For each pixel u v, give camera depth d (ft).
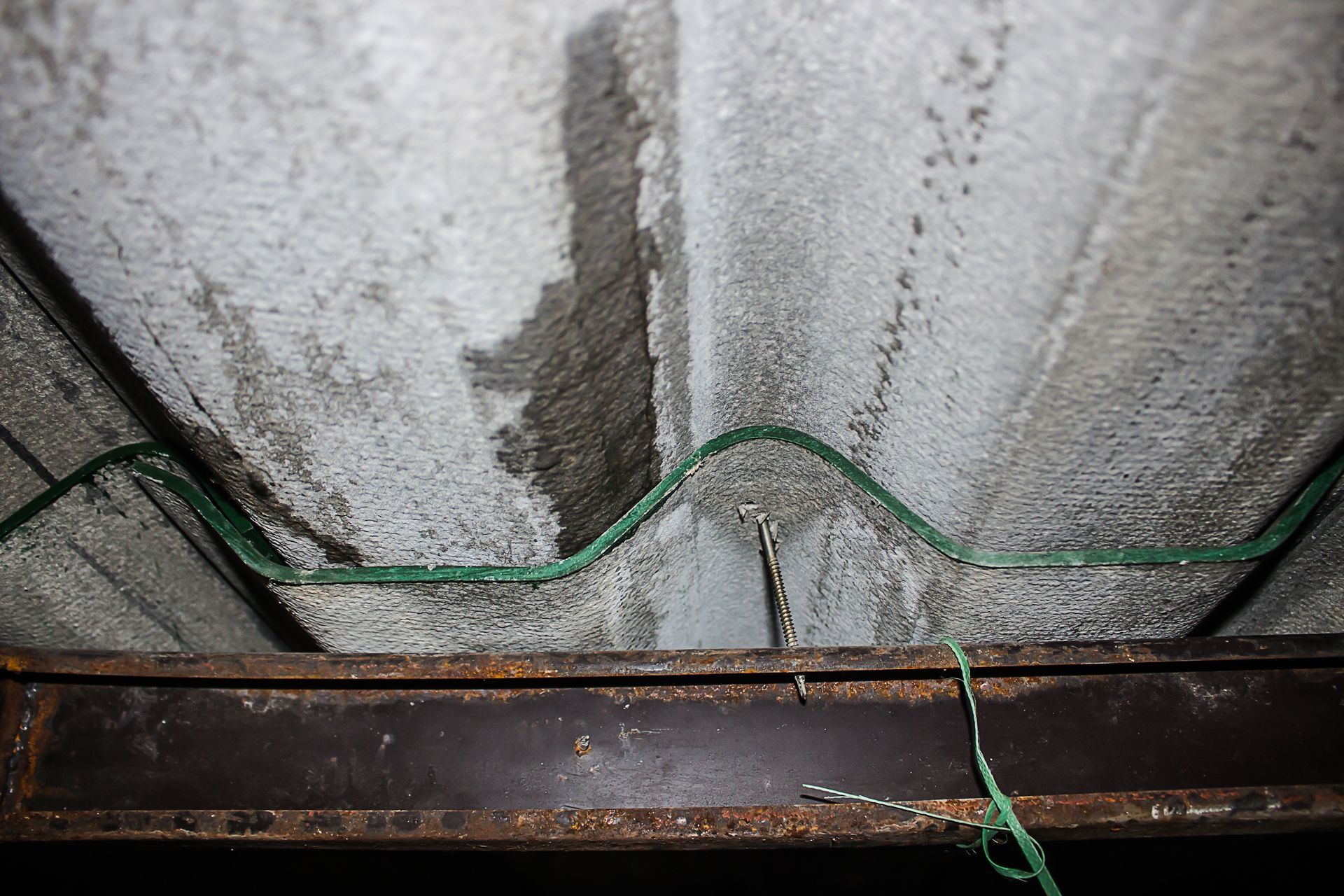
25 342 2.78
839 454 3.17
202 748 2.68
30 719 2.68
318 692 2.76
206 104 1.65
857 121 2.10
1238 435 2.27
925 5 1.77
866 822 2.37
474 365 2.18
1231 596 3.36
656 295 2.43
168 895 4.15
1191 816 2.34
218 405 2.32
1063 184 1.73
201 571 3.91
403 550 2.92
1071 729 2.62
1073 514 2.58
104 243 1.94
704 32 1.93
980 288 2.06
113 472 3.27
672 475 3.20
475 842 2.42
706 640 4.58
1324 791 2.35
